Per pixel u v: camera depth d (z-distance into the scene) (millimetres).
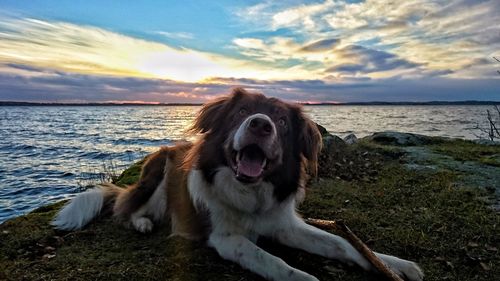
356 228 632
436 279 473
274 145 505
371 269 480
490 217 663
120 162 2666
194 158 579
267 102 562
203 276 460
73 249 548
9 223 653
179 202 612
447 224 638
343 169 1046
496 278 474
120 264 492
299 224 555
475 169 974
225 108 577
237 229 533
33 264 494
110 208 714
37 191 1817
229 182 525
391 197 800
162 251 538
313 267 493
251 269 465
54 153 3236
